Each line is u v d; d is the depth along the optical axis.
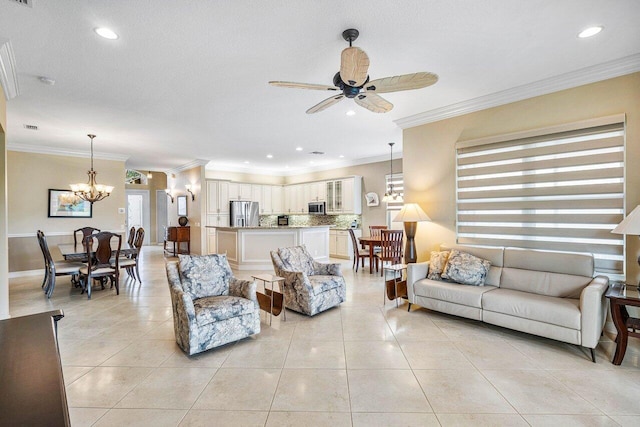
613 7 2.16
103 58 2.78
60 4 2.04
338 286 4.09
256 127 5.06
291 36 2.47
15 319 1.59
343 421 1.91
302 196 9.83
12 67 2.87
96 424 1.88
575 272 3.12
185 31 2.39
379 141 6.20
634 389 2.23
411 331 3.32
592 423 1.88
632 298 2.50
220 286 3.31
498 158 3.80
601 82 3.11
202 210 8.42
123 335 3.24
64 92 3.51
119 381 2.36
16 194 6.07
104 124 4.75
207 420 1.92
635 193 2.95
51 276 4.64
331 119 4.68
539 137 3.48
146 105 3.96
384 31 2.43
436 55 2.82
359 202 8.39
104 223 7.00
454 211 4.20
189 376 2.43
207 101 3.85
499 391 2.21
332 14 2.20
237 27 2.34
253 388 2.26
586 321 2.63
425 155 4.49
